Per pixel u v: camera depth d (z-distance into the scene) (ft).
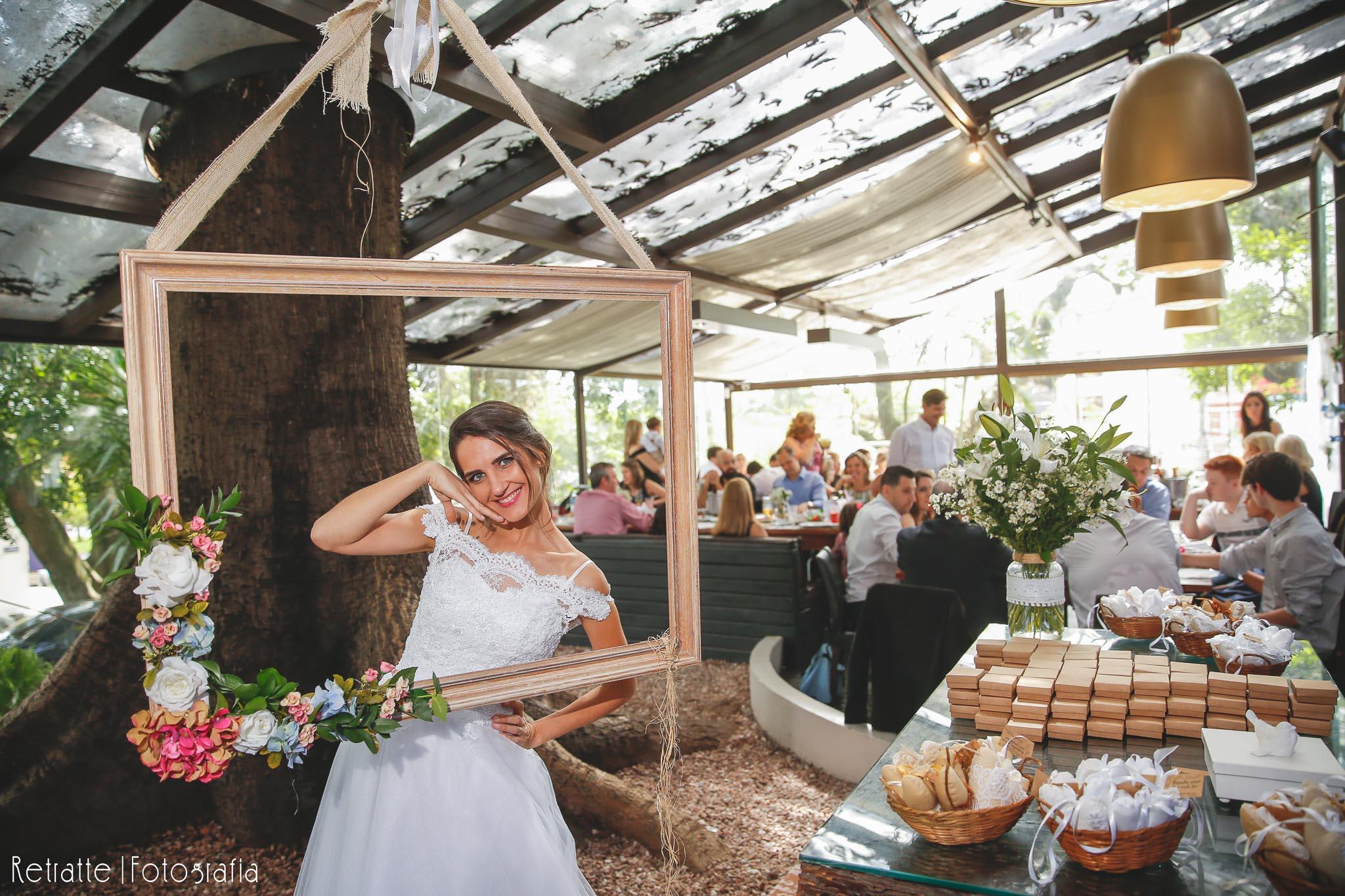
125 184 11.84
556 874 5.18
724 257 22.30
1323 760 4.59
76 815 9.18
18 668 13.23
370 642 9.04
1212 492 16.24
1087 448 7.63
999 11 14.01
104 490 21.16
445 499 5.45
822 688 14.43
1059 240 30.48
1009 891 3.94
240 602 8.77
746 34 12.09
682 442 4.77
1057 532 7.61
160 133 9.83
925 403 21.99
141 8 8.24
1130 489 7.79
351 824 5.22
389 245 9.50
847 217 21.44
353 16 4.11
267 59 9.21
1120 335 33.40
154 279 3.80
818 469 30.25
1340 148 19.71
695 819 10.11
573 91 12.65
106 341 15.71
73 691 9.46
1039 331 34.68
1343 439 21.16
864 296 30.83
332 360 9.07
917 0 13.53
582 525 17.07
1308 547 10.48
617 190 16.35
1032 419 7.78
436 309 17.61
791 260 23.88
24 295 14.01
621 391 16.31
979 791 4.33
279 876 8.85
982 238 26.91
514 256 18.21
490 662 5.22
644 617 16.89
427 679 4.38
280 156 8.86
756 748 12.51
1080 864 4.10
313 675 8.91
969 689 6.18
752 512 17.89
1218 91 6.88
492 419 5.31
